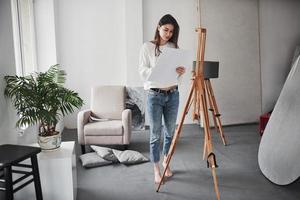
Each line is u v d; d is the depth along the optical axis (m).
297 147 2.53
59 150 2.45
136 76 4.97
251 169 3.06
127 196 2.49
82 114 3.70
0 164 1.68
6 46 2.44
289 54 5.34
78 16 4.89
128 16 4.84
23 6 4.12
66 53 4.93
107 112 4.12
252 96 5.18
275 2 5.20
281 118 2.89
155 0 4.95
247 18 5.08
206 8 4.89
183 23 5.03
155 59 2.49
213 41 4.93
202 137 4.37
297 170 2.46
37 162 2.04
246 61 5.12
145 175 2.95
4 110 2.35
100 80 5.07
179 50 2.26
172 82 2.37
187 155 3.54
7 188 1.75
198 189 2.60
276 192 2.52
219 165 3.18
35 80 2.63
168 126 2.75
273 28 5.25
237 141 4.11
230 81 5.05
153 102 2.56
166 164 2.54
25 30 4.18
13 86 2.36
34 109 2.35
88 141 3.66
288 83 3.01
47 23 4.46
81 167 3.19
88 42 4.96
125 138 3.67
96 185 2.72
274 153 2.79
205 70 3.71
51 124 2.49
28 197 2.33
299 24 5.30
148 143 4.12
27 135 2.95
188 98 2.40
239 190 2.57
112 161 3.27
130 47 4.91
